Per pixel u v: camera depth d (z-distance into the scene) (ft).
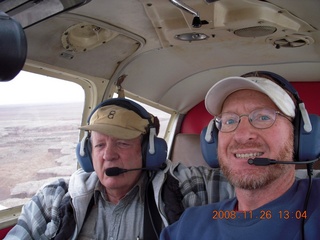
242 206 2.11
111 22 2.96
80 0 2.04
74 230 2.83
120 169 2.73
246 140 1.97
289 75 4.78
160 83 4.62
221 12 2.84
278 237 1.89
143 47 3.58
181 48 3.75
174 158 5.26
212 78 4.87
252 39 3.47
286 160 1.96
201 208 2.32
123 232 2.77
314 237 1.82
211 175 2.96
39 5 2.01
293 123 2.02
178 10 2.77
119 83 3.94
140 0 2.58
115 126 2.77
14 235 2.86
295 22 2.98
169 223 2.65
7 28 1.07
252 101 2.02
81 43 3.12
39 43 2.89
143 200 2.84
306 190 2.04
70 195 2.92
